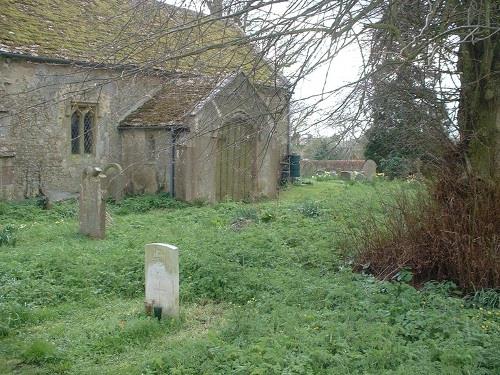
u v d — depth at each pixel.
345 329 6.30
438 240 8.27
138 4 7.34
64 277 9.14
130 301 8.53
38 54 17.20
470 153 8.57
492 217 8.00
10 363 6.18
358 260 9.21
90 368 6.01
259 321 6.75
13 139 17.28
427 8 7.55
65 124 18.73
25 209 16.20
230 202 18.86
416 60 6.96
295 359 5.54
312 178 30.08
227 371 5.48
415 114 8.70
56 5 19.88
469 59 8.44
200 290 8.70
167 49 6.88
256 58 6.55
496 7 7.59
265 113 6.88
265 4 5.95
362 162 33.72
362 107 6.70
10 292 8.28
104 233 12.70
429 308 7.08
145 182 19.91
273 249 10.63
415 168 10.09
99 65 6.72
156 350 6.52
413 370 5.23
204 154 18.02
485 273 7.70
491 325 6.43
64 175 18.83
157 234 12.56
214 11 6.72
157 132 19.11
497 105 8.34
